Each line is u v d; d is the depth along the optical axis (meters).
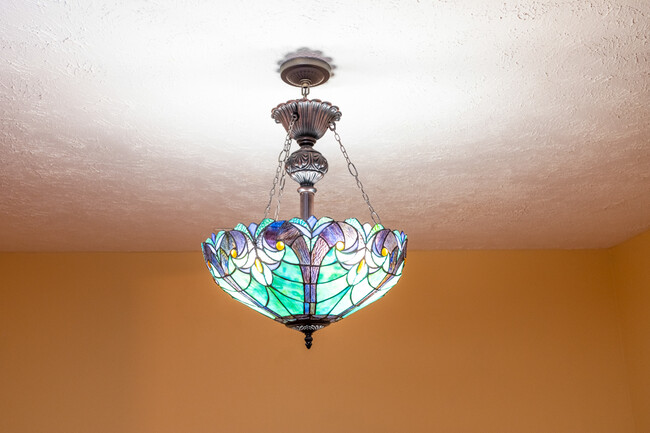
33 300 3.63
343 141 2.14
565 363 3.63
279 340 3.63
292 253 1.21
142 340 3.61
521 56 1.63
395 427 3.53
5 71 1.66
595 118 2.00
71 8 1.41
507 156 2.30
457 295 3.73
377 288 1.34
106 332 3.61
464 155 2.29
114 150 2.20
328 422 3.53
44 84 1.73
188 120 1.97
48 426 3.46
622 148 2.24
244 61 1.64
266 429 3.51
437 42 1.57
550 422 3.55
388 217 3.05
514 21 1.48
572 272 3.77
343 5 1.42
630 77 1.74
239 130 2.05
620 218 3.13
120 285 3.68
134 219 3.04
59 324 3.61
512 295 3.73
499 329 3.68
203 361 3.59
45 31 1.49
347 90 1.80
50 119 1.94
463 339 3.66
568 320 3.70
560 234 3.45
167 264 3.73
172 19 1.46
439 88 1.80
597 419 3.55
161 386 3.55
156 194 2.68
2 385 3.50
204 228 3.21
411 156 2.29
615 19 1.48
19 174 2.41
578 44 1.58
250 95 1.82
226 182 2.54
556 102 1.88
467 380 3.60
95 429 3.47
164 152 2.22
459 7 1.43
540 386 3.60
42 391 3.51
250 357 3.61
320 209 2.90
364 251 1.25
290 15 1.46
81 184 2.54
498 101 1.88
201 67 1.67
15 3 1.38
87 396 3.52
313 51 1.60
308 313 1.30
